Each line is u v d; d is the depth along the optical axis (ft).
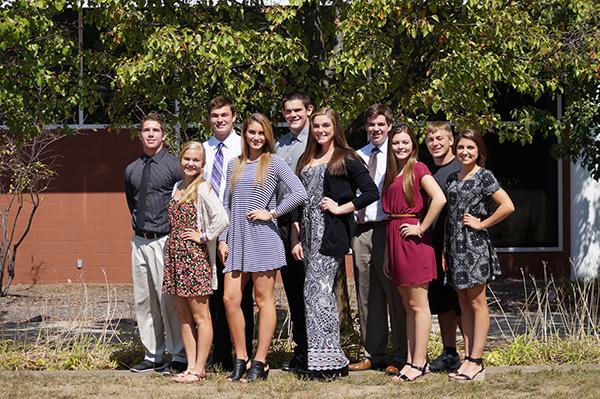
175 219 26.91
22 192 54.13
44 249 57.36
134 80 30.55
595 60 32.94
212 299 28.66
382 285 27.99
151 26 31.65
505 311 44.47
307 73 33.42
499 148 58.18
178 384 26.61
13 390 25.84
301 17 33.53
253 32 31.40
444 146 27.55
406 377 26.61
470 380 26.53
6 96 31.96
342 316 31.58
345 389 25.66
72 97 33.17
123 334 34.86
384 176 27.66
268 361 29.76
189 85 31.78
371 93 31.78
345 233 26.76
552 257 58.18
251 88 33.14
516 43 31.24
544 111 44.34
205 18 32.42
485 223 25.95
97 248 57.52
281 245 26.78
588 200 57.57
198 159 26.91
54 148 57.16
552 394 25.23
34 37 32.76
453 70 30.42
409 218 26.53
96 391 25.80
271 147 27.17
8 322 41.09
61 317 41.91
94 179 57.47
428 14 31.04
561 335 32.94
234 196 26.91
